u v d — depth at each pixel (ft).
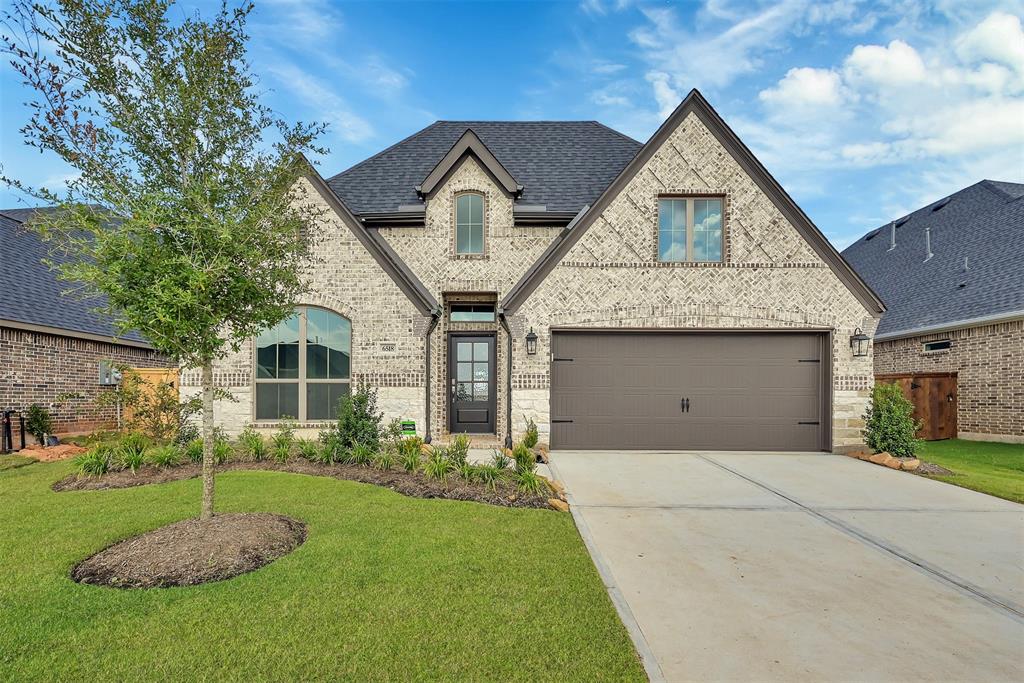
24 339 39.86
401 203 40.88
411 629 11.50
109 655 10.36
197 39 16.28
